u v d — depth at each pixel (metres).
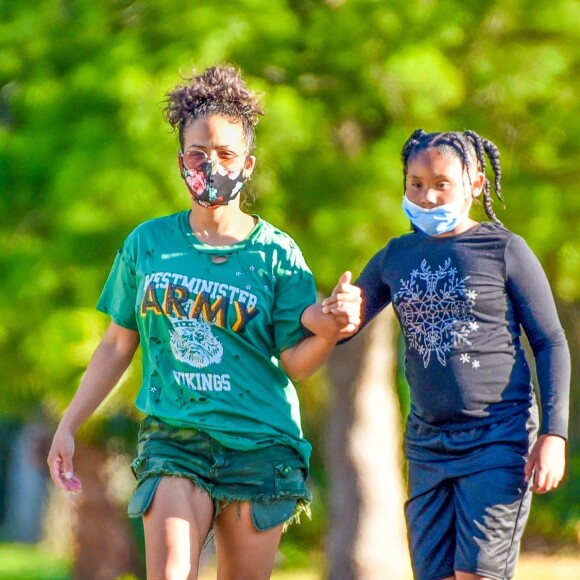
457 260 15.84
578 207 35.25
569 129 35.16
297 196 33.84
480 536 15.38
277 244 16.12
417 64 32.31
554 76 35.16
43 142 33.59
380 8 33.62
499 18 34.72
